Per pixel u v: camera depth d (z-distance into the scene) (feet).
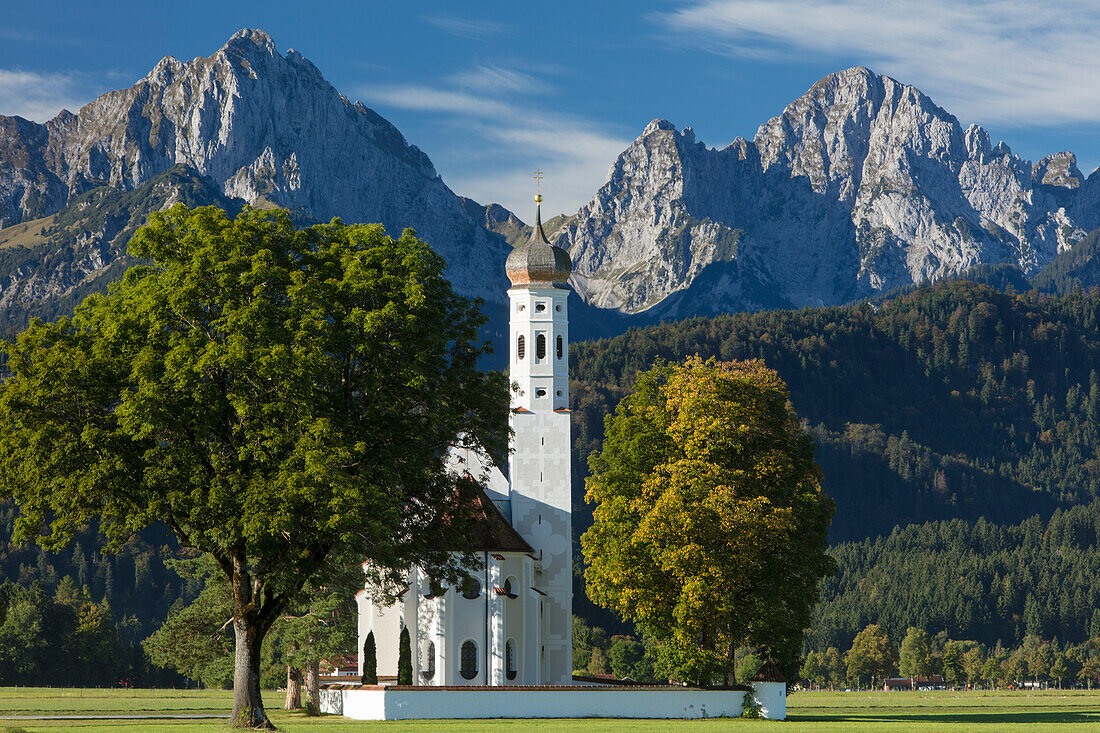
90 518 232.73
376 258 241.55
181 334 226.99
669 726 253.65
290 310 224.74
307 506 219.20
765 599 299.99
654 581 308.19
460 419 251.19
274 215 243.81
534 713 278.87
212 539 231.30
